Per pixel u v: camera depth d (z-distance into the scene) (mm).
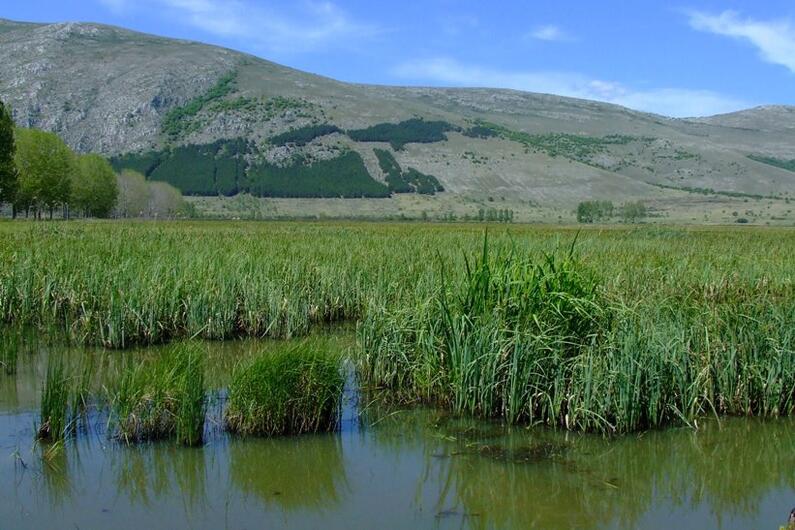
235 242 23562
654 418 8930
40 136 61531
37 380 10477
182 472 7449
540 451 8211
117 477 7281
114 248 18094
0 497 6797
